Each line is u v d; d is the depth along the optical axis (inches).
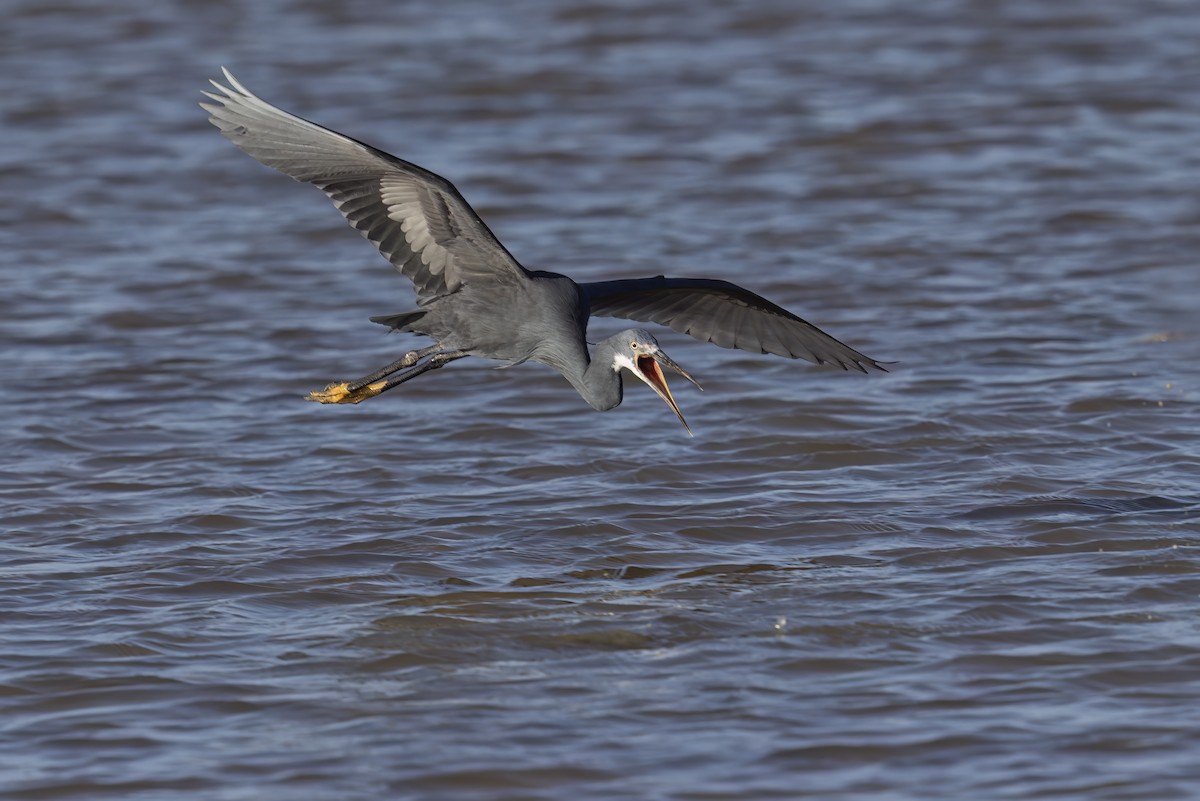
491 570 497.4
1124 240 871.1
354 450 617.9
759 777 367.6
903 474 580.1
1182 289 792.3
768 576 487.8
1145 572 479.8
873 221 919.0
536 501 560.4
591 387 429.1
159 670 429.1
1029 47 1267.2
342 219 953.5
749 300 449.7
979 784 362.3
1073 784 361.1
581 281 828.6
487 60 1251.2
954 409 642.2
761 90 1175.6
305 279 852.0
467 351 433.1
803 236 894.4
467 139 1078.4
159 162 1049.5
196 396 685.3
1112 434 612.4
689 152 1051.3
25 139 1088.8
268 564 503.5
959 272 831.7
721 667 425.1
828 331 754.2
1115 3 1389.0
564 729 392.8
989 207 936.9
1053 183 973.2
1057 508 537.3
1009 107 1120.8
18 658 435.8
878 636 441.7
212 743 389.4
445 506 557.0
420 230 415.5
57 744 389.1
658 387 425.4
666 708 402.0
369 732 393.4
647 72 1221.7
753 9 1392.7
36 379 705.0
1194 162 1002.1
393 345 749.9
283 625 458.9
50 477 590.9
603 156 1045.8
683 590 477.1
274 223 943.0
